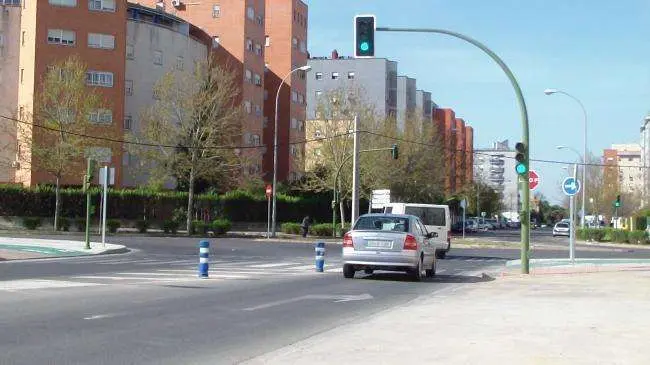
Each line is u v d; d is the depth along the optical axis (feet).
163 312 39.09
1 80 184.96
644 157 388.98
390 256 60.70
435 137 222.48
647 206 234.79
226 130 163.73
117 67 180.45
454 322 36.17
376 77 331.98
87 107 152.76
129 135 161.79
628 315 38.78
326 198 204.33
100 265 72.54
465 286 58.65
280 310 41.45
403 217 63.21
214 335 32.45
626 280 62.13
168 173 161.79
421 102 372.38
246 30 224.33
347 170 186.09
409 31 65.36
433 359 26.35
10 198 155.02
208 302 43.91
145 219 167.32
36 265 70.64
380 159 187.93
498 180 553.64
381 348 28.68
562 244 169.48
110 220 149.59
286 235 165.68
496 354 27.25
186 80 159.33
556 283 60.08
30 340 30.04
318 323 36.70
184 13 225.35
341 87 215.31
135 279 57.57
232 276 62.69
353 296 49.70
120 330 33.04
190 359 27.07
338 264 82.58
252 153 216.33
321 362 25.94
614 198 240.53
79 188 167.02
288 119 250.37
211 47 221.87
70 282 54.13
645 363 25.55
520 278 65.87
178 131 157.38
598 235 188.34
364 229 62.03
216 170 157.99
